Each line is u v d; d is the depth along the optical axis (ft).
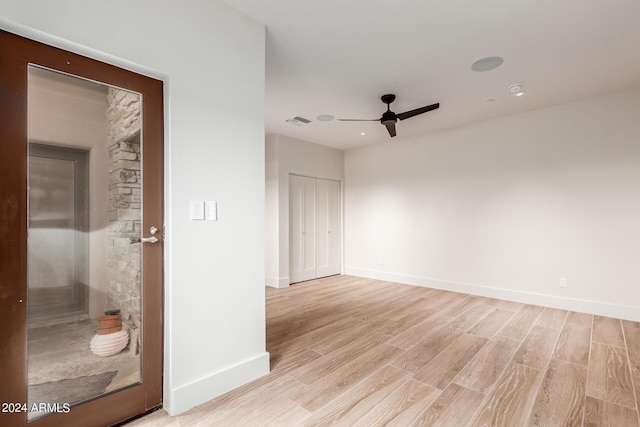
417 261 16.63
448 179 15.43
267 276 16.84
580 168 11.85
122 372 5.49
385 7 6.63
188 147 5.91
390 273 17.80
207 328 6.16
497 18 7.01
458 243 15.10
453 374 7.11
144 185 5.65
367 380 6.86
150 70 5.51
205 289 6.13
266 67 9.29
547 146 12.59
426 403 6.00
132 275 5.61
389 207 17.89
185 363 5.84
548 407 5.87
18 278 4.54
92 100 5.17
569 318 11.08
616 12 6.74
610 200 11.25
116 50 5.07
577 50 8.34
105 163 5.32
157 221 5.80
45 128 4.76
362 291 15.38
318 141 18.01
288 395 6.28
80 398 5.08
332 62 9.02
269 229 16.79
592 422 5.43
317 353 8.25
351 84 10.48
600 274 11.46
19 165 4.53
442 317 11.26
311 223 18.38
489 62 9.02
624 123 10.99
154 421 5.46
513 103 12.17
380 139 17.57
